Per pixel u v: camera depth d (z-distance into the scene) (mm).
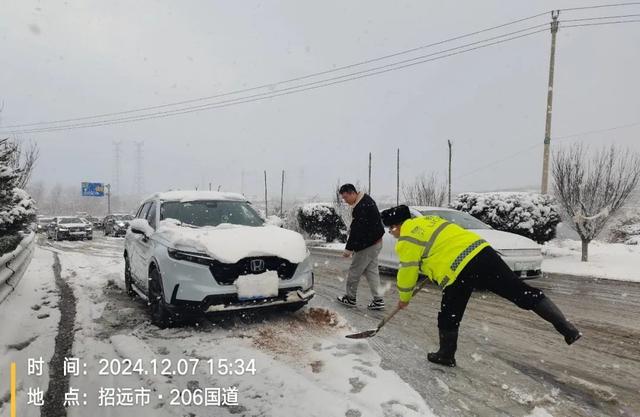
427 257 3535
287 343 4102
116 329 4660
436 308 5719
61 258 12039
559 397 3070
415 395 3020
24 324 4812
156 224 5445
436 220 3643
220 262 4258
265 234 4902
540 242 11039
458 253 3410
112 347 4066
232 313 5090
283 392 3061
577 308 5875
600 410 2889
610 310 5754
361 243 5473
